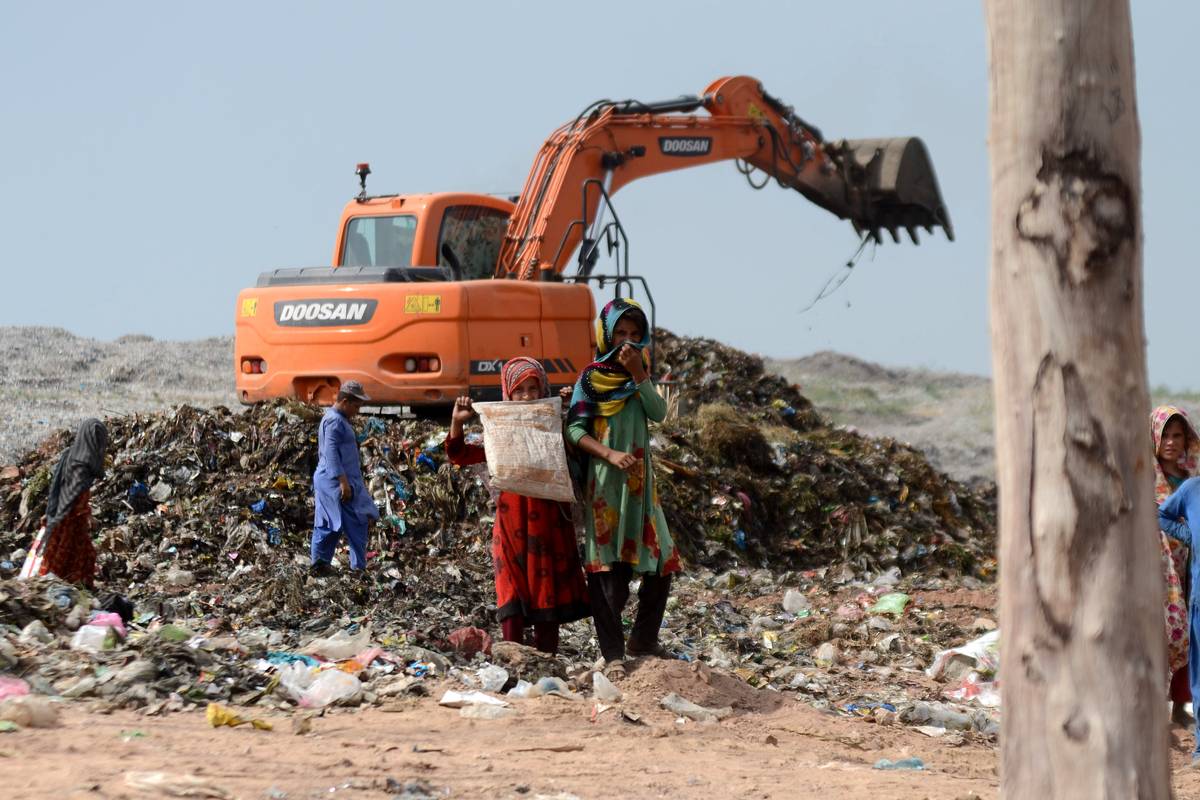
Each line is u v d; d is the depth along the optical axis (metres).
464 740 15.99
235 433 35.84
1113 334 9.45
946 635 27.78
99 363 82.75
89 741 14.55
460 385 36.94
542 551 19.97
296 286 39.16
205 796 12.41
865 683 23.09
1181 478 19.89
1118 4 9.48
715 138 45.97
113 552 30.27
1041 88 9.45
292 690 17.89
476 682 19.42
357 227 41.56
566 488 19.58
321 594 27.53
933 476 46.75
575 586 20.19
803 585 34.97
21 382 73.38
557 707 18.00
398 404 37.47
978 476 76.94
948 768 16.78
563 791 13.60
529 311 38.31
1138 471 9.55
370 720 16.86
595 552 19.41
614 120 44.16
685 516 37.53
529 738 16.27
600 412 19.44
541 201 42.25
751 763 15.73
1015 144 9.55
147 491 33.50
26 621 20.05
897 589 33.38
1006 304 9.66
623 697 18.80
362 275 38.69
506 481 19.33
